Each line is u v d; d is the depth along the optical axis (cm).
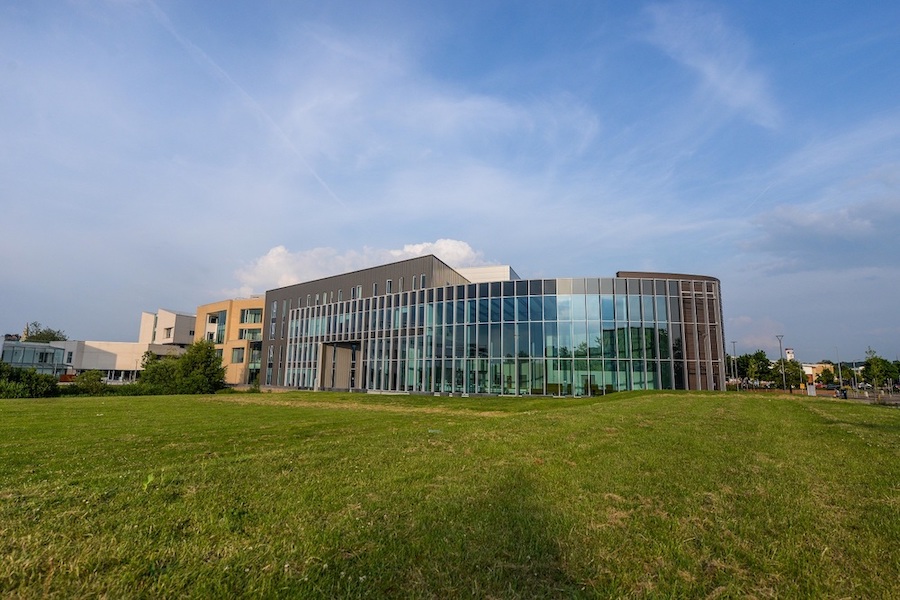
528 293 4194
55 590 353
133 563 398
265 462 823
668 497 613
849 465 820
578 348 3994
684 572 405
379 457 871
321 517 524
